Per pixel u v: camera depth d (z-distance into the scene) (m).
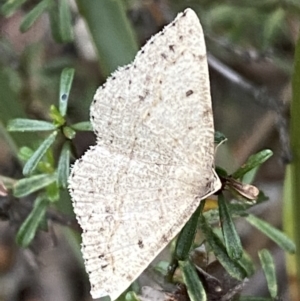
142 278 0.14
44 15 0.21
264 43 0.18
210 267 0.12
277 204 0.19
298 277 0.14
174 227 0.11
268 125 0.21
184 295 0.12
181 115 0.11
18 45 0.21
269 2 0.18
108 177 0.11
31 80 0.19
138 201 0.11
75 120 0.19
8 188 0.14
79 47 0.21
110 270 0.10
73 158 0.13
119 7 0.15
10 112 0.15
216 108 0.22
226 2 0.18
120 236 0.11
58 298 0.21
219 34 0.20
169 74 0.10
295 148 0.13
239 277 0.12
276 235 0.13
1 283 0.21
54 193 0.13
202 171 0.11
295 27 0.19
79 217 0.11
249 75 0.21
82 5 0.15
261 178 0.20
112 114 0.11
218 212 0.12
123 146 0.11
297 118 0.13
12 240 0.21
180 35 0.10
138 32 0.19
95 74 0.20
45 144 0.12
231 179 0.11
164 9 0.18
